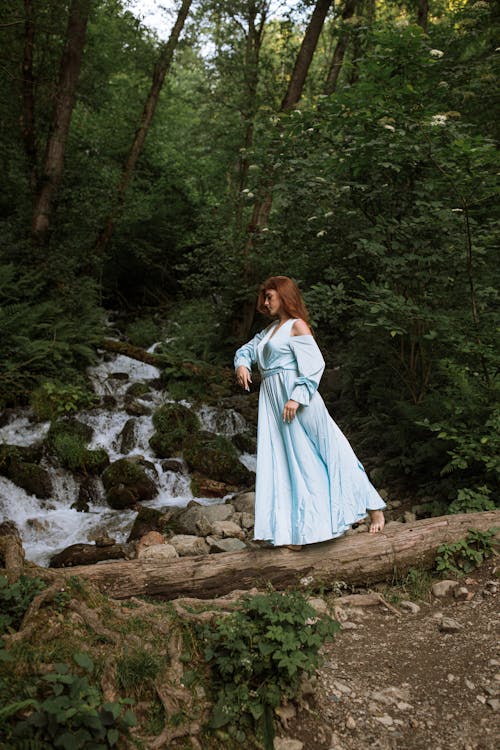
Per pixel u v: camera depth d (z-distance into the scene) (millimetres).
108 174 12617
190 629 2768
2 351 8641
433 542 3926
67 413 8008
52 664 2350
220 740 2330
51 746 1986
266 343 3859
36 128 12500
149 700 2420
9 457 6730
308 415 3723
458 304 5750
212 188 16422
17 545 3219
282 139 6422
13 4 11195
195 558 3729
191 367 9734
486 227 5414
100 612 2797
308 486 3666
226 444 7684
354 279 6371
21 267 10109
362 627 3383
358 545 3828
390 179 5863
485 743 2396
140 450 7711
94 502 6676
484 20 7027
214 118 13742
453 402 5023
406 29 5262
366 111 5352
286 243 7082
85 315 10375
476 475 5156
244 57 12508
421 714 2596
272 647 2486
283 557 3715
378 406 6887
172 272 15875
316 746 2400
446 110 5918
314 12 9875
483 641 3117
